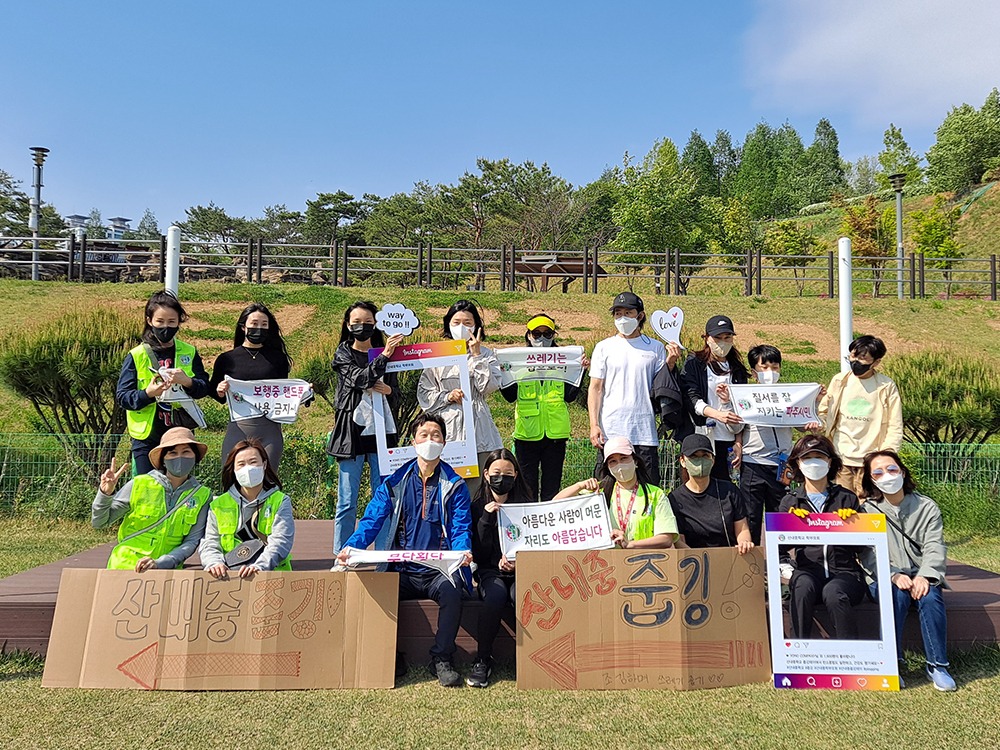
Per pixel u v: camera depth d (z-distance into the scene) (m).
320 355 10.21
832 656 4.06
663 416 5.28
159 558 4.34
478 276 24.78
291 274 27.94
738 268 22.27
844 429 5.38
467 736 3.39
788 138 102.06
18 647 4.30
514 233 45.88
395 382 5.54
